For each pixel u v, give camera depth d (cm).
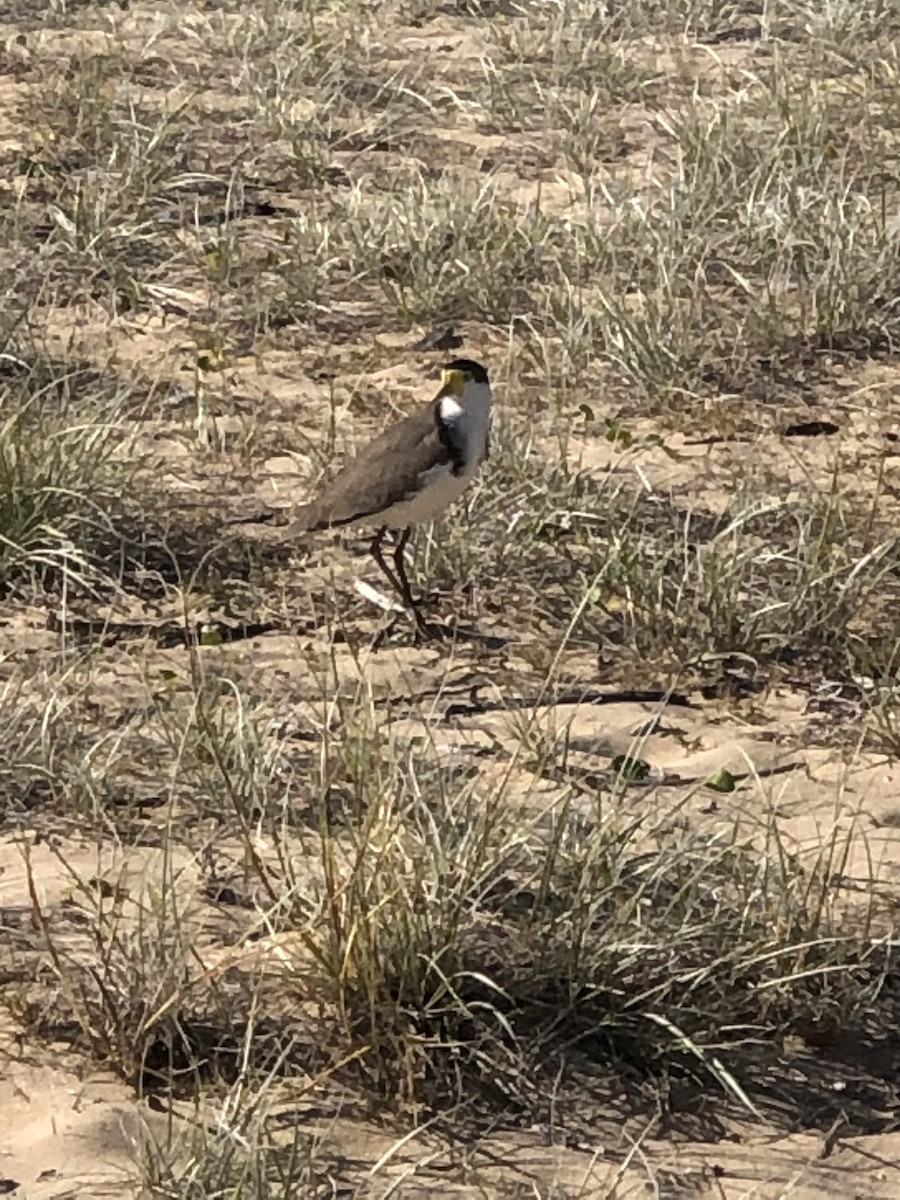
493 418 809
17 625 663
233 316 952
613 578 686
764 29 1369
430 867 486
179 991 452
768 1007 473
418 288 963
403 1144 428
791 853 536
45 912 505
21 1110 438
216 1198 398
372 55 1348
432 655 655
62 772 567
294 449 807
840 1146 438
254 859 486
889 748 600
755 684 640
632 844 525
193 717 578
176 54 1348
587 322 920
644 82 1279
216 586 695
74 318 945
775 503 716
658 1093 452
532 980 472
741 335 914
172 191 1107
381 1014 459
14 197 1082
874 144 1152
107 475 750
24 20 1430
